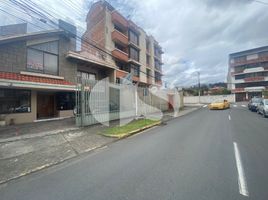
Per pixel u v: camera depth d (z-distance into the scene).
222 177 4.42
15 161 6.15
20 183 4.60
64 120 14.90
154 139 8.83
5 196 3.94
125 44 30.64
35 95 14.92
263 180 4.23
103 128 11.59
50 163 6.02
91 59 19.00
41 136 9.30
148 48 41.16
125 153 6.72
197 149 6.84
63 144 8.14
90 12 30.02
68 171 5.24
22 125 12.46
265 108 17.70
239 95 56.56
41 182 4.58
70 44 17.39
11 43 13.13
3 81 11.40
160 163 5.48
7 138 8.77
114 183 4.30
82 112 11.88
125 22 30.55
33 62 14.44
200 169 4.93
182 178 4.42
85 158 6.42
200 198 3.53
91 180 4.54
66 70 16.81
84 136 9.58
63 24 16.41
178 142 8.02
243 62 56.16
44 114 16.72
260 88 52.78
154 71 43.16
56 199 3.71
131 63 31.84
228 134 9.49
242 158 5.75
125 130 10.80
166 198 3.57
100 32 27.89
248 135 9.20
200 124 13.37
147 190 3.91
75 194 3.88
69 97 17.52
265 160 5.55
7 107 13.25
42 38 14.99
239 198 3.51
